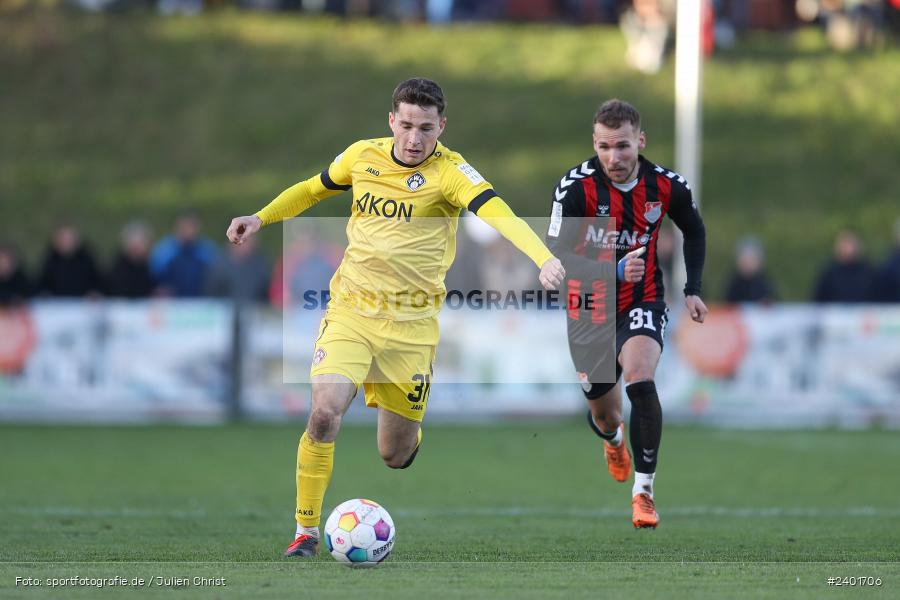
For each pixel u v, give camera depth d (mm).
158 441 45156
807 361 52219
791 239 79000
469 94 93312
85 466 37781
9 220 79562
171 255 53781
